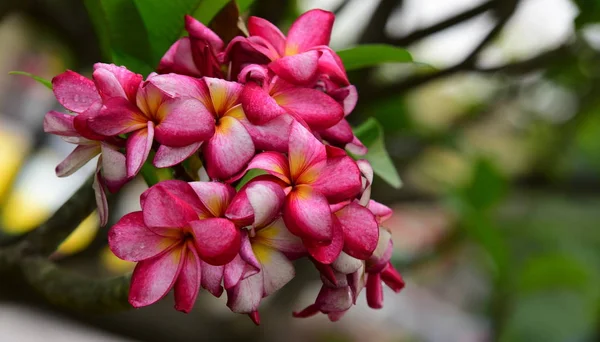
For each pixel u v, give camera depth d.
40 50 1.47
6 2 0.96
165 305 1.33
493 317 1.47
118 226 0.58
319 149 0.58
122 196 0.96
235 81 0.62
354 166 0.58
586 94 1.44
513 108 1.74
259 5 0.94
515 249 1.85
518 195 1.91
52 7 1.14
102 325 1.25
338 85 0.64
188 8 0.69
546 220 1.94
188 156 0.58
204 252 0.56
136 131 0.58
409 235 1.95
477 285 2.14
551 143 1.77
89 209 0.74
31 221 1.39
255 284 0.58
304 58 0.60
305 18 0.64
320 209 0.57
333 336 2.06
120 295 0.69
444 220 1.68
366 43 1.04
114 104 0.58
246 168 0.58
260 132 0.59
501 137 1.91
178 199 0.57
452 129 1.53
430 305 2.29
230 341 1.35
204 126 0.57
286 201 0.58
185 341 1.29
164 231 0.58
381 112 1.28
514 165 1.90
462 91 1.64
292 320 1.47
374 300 0.65
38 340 1.97
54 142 1.61
